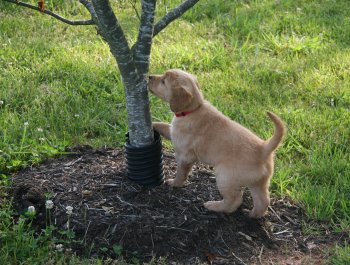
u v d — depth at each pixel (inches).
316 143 116.8
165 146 113.4
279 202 101.9
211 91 132.1
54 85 131.4
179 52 146.2
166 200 94.7
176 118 94.8
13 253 87.0
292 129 119.9
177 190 97.2
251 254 90.6
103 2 84.0
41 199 94.6
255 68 142.0
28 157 107.4
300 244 94.0
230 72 141.1
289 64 144.0
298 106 128.7
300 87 135.5
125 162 102.3
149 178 96.3
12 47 145.4
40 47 147.1
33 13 165.6
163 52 146.3
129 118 93.9
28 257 86.7
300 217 99.4
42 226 92.0
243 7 172.9
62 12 166.6
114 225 90.3
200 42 152.7
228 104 127.9
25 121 118.7
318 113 126.0
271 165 91.9
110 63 141.8
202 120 93.3
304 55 149.9
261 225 95.5
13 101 124.4
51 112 122.1
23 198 95.3
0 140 111.0
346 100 130.3
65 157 107.3
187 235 90.4
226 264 88.5
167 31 158.1
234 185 91.3
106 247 88.5
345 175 107.5
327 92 132.9
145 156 94.7
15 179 100.3
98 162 104.3
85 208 92.4
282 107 127.6
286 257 91.3
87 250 88.2
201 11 169.6
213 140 92.3
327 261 90.4
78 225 90.4
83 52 146.4
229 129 92.4
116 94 129.6
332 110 126.3
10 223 91.3
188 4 92.7
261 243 93.0
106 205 93.1
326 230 97.1
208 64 143.8
